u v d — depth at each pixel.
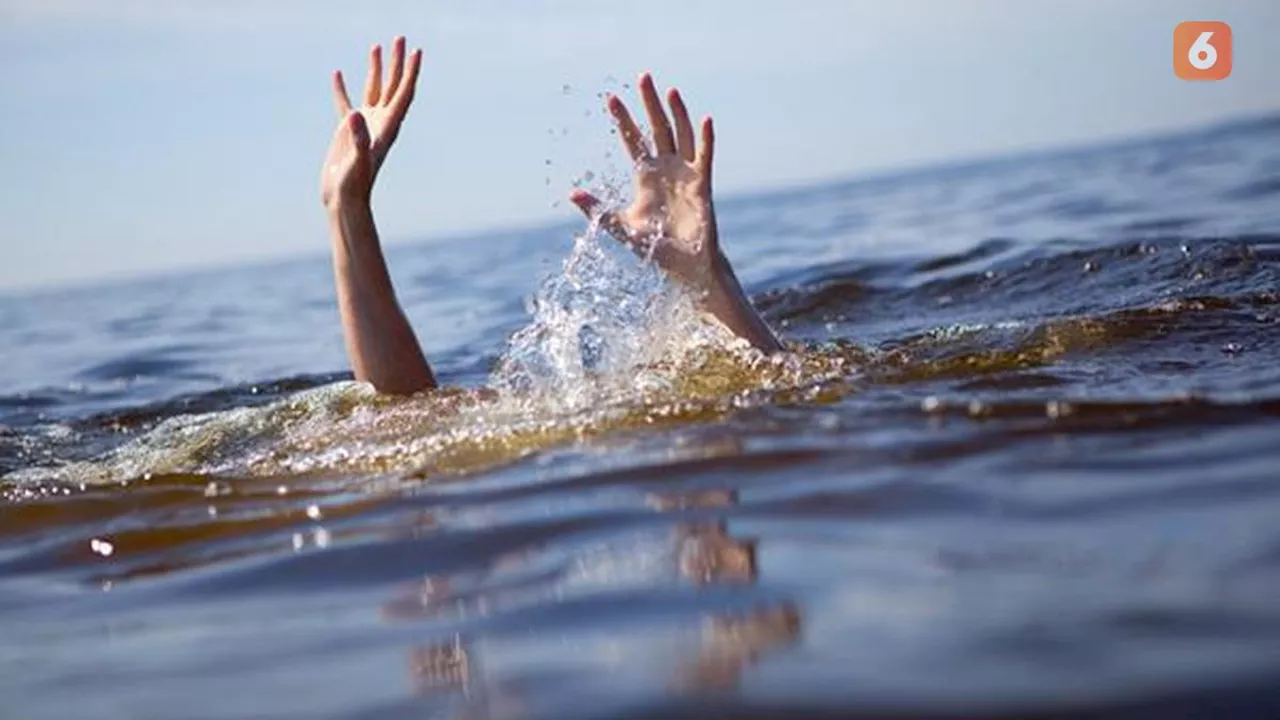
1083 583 2.14
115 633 2.54
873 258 9.52
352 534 3.00
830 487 2.83
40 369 9.12
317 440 4.03
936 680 1.81
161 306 16.58
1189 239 7.31
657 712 1.79
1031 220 11.62
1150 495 2.60
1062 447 3.02
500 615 2.29
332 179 4.55
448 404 4.21
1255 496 2.54
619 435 3.56
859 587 2.20
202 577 2.86
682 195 4.39
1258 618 1.95
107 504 3.60
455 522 2.95
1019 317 5.85
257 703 2.03
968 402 3.52
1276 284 5.77
